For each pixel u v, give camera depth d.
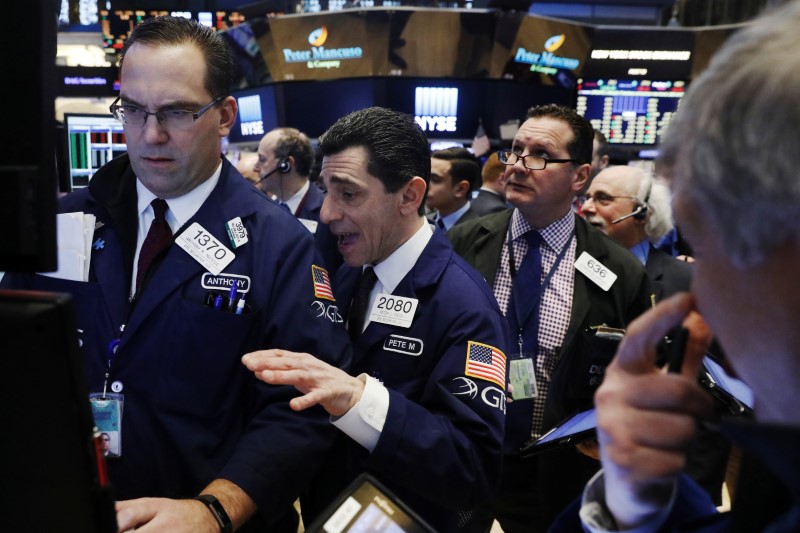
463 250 2.15
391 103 8.93
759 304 0.41
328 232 2.03
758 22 0.42
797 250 0.38
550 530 0.70
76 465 0.55
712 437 1.73
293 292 1.26
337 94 9.02
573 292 1.95
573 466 1.82
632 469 0.50
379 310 1.34
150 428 1.20
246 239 1.28
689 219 0.44
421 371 1.29
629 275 1.96
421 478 1.12
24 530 0.57
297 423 1.19
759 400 0.45
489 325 1.27
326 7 12.86
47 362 0.52
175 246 1.25
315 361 1.07
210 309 1.21
